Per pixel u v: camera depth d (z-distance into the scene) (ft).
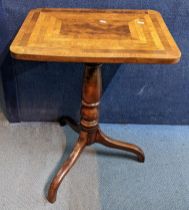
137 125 4.78
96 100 3.40
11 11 3.57
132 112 4.62
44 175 3.82
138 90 4.33
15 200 3.50
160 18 3.20
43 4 3.55
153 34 2.77
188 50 3.88
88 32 2.76
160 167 4.01
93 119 3.55
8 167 3.90
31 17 3.05
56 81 4.25
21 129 4.57
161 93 4.36
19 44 2.43
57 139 4.41
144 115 4.66
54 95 4.42
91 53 2.35
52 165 3.96
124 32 2.80
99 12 3.29
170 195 3.64
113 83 4.25
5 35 3.75
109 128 4.69
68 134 4.51
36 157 4.08
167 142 4.46
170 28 3.72
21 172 3.84
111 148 4.26
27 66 4.06
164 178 3.85
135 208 3.46
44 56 2.32
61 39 2.57
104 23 3.00
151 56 2.35
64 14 3.18
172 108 4.55
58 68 4.09
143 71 4.11
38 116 4.68
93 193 3.61
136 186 3.73
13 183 3.69
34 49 2.37
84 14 3.22
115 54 2.35
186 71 4.09
